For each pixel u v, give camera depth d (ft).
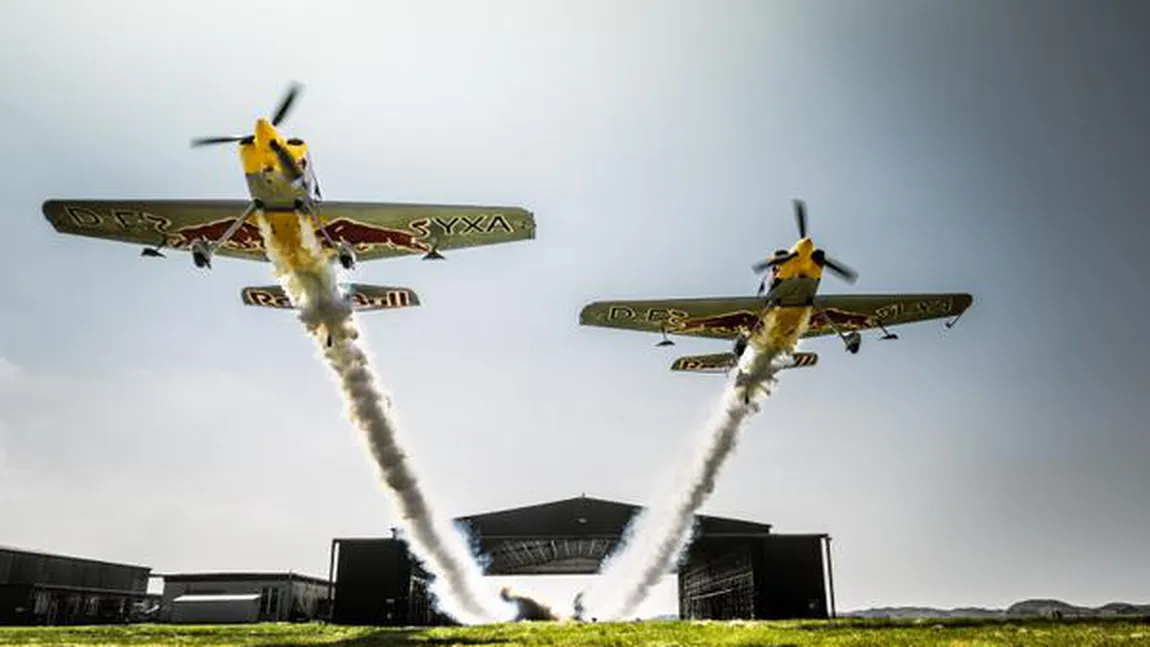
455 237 77.71
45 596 130.72
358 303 82.79
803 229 82.28
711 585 135.33
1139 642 36.04
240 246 77.97
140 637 65.87
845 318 94.94
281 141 63.77
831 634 46.09
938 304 91.97
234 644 52.70
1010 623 55.42
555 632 56.18
